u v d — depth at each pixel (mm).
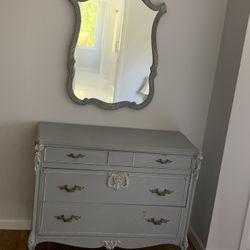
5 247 2938
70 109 3070
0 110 2992
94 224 2816
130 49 3047
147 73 3100
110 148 2697
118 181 2760
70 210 2764
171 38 3102
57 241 2803
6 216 3182
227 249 3125
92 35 2973
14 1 2832
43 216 2742
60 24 2920
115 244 2877
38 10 2873
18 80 2961
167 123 3240
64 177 2705
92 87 3051
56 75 2998
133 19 3006
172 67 3150
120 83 3084
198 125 3287
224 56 3070
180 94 3209
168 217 2896
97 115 3119
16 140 3061
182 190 2869
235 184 3004
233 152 2947
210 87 3229
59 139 2672
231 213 3055
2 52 2896
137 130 3152
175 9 3061
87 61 3002
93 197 2768
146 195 2828
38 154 2627
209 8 3098
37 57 2947
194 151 2805
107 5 2953
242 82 2844
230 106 2895
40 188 2695
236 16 2943
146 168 2785
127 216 2842
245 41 2785
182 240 2959
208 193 3129
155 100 3184
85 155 2691
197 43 3141
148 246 2963
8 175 3117
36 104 3023
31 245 2752
